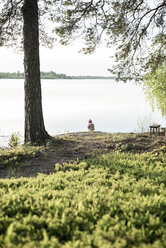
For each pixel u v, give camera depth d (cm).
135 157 738
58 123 2248
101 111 3212
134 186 468
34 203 362
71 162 725
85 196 397
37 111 1004
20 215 326
